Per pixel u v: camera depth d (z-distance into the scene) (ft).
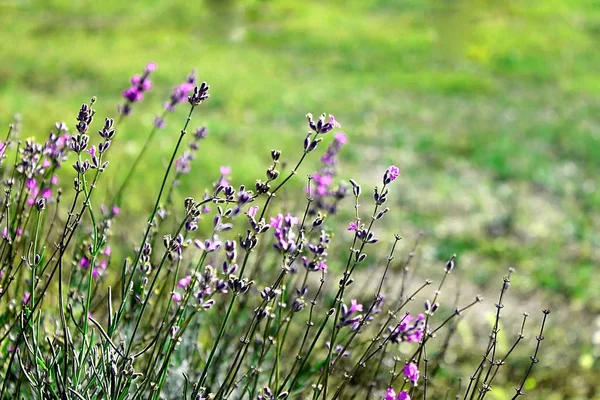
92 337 6.99
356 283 17.98
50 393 6.72
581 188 34.40
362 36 79.82
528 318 19.89
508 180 34.96
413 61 70.90
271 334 10.31
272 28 83.10
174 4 89.66
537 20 89.92
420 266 22.91
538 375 15.78
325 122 6.70
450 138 41.60
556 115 53.01
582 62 75.97
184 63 58.65
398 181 32.37
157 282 9.45
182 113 39.09
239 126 37.93
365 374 10.34
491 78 65.98
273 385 9.64
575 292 21.90
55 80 46.50
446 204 30.07
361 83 58.18
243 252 13.78
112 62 53.88
